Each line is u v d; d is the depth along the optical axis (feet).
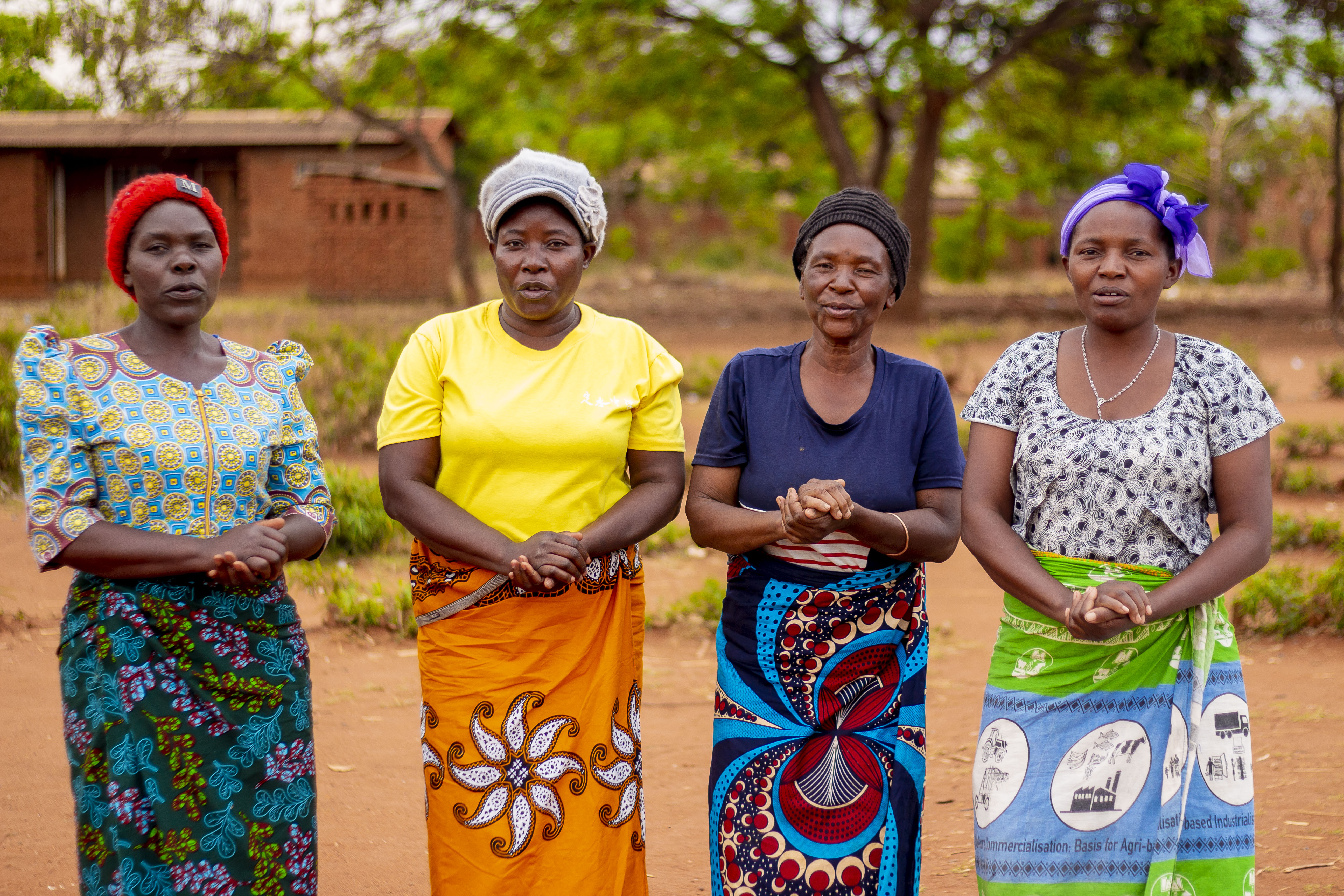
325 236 82.64
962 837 12.62
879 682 9.38
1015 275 134.41
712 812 9.53
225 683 8.45
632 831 9.58
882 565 9.32
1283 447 34.47
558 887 9.25
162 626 8.33
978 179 96.99
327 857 12.03
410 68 63.62
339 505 24.22
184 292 8.48
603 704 9.39
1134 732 8.66
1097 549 8.75
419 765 14.35
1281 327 71.72
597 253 9.60
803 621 9.30
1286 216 154.92
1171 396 8.73
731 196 112.27
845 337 9.25
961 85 61.26
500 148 88.33
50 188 86.84
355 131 83.61
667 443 9.68
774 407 9.47
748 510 9.29
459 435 9.21
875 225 9.11
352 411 32.73
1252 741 14.84
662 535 25.25
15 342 33.17
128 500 8.39
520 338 9.51
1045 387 9.00
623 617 9.55
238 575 8.25
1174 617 8.66
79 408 8.32
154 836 8.25
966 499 9.09
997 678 9.00
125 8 47.47
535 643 9.23
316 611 20.04
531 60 65.72
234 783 8.44
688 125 79.41
